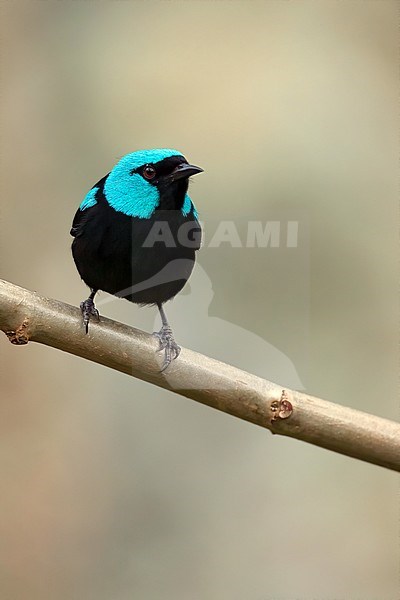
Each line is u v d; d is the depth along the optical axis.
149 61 13.23
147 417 12.32
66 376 13.06
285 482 12.02
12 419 12.83
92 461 12.56
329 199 11.88
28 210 13.07
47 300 6.83
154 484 12.19
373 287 11.95
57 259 12.98
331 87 12.66
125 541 12.15
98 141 13.11
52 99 13.52
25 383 13.07
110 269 7.94
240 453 12.06
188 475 12.10
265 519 11.91
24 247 12.95
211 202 10.88
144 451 12.31
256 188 11.35
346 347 11.77
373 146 12.38
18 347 13.21
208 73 12.84
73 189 13.16
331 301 11.87
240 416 6.73
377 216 12.07
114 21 13.71
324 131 12.23
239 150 11.86
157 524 12.12
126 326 6.89
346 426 6.64
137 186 7.82
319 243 11.88
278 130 12.13
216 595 11.55
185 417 12.19
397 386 11.81
